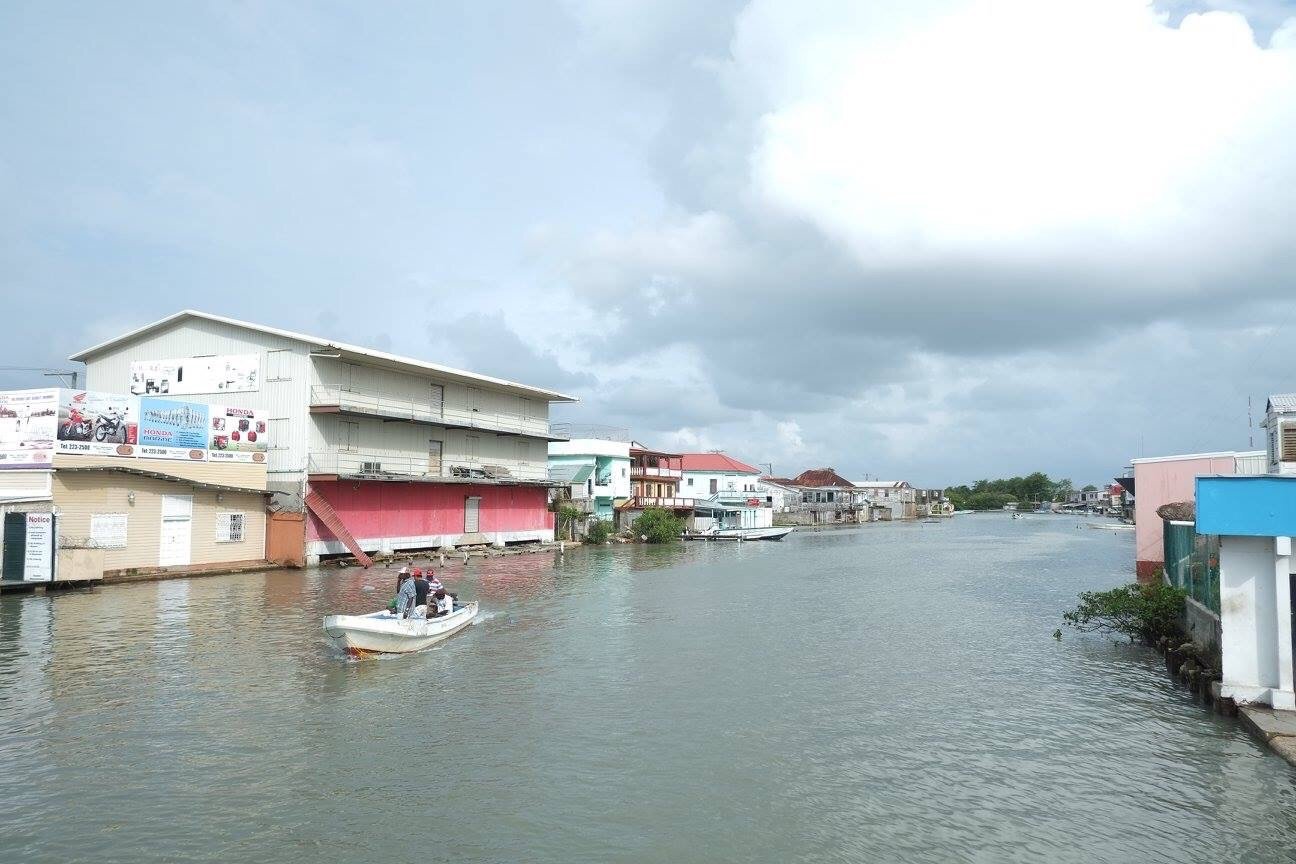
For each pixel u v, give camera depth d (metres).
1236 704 14.33
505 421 55.06
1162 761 13.02
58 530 29.23
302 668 18.47
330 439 40.22
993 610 29.28
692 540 71.31
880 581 39.09
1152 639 22.20
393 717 15.16
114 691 16.33
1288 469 29.14
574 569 42.94
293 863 9.71
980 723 15.20
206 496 35.50
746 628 24.92
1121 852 10.12
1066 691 17.44
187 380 41.97
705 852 10.12
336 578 34.59
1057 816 11.15
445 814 11.08
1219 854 10.05
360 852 9.99
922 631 24.67
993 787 12.15
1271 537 14.10
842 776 12.56
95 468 30.48
